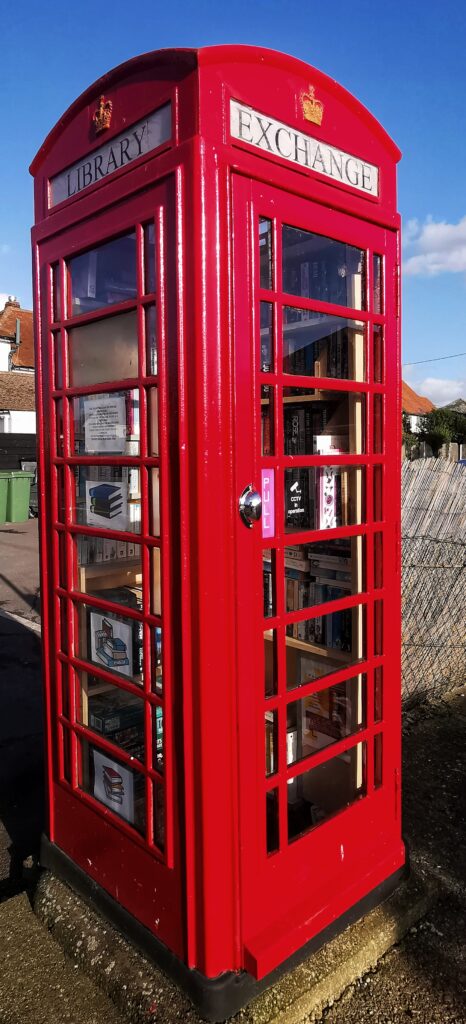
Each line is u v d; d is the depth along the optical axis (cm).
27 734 431
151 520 203
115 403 215
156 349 192
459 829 298
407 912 237
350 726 245
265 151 188
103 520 224
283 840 210
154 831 211
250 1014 191
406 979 216
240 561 190
